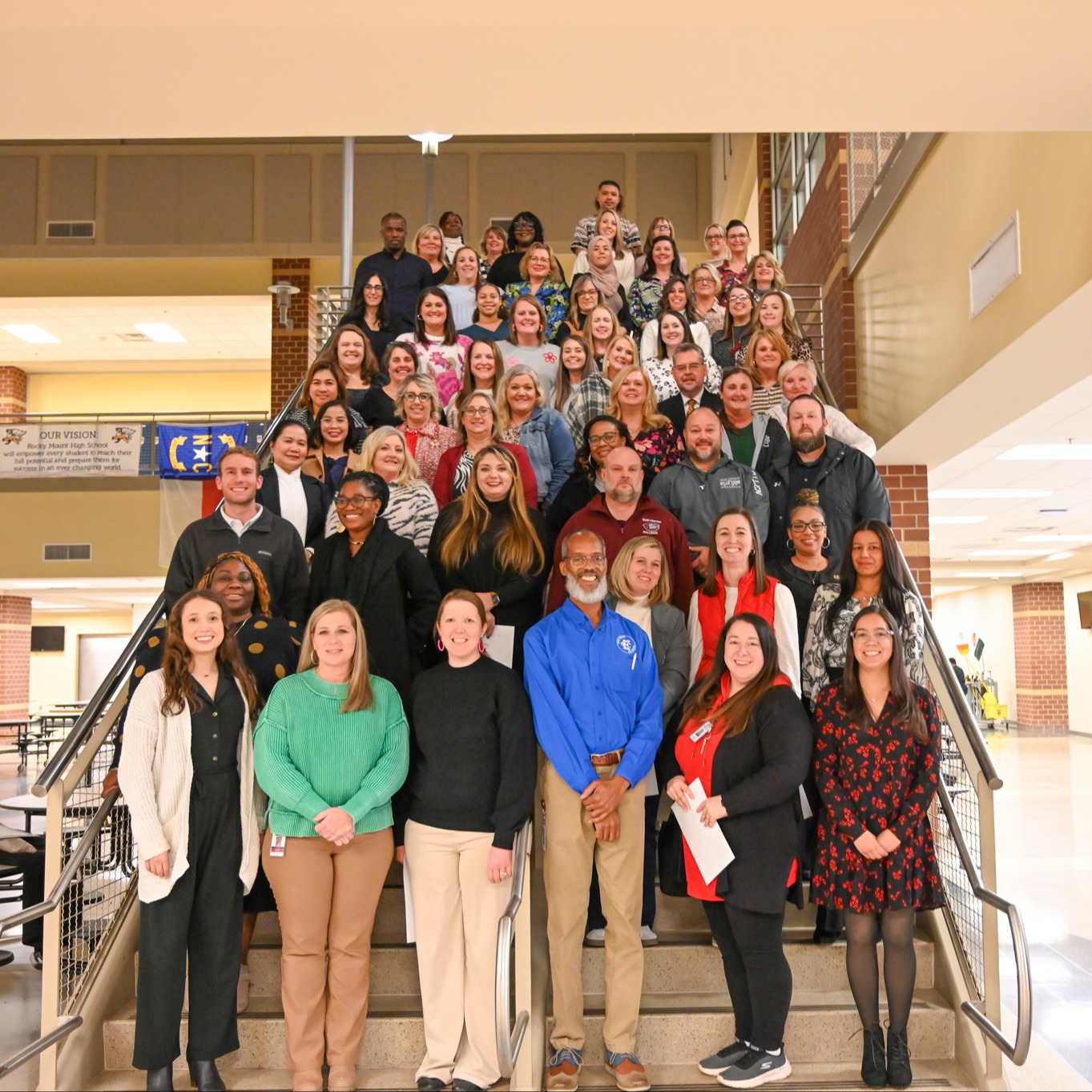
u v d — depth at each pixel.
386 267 8.59
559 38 3.77
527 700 3.95
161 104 4.27
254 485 4.96
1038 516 15.16
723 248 9.62
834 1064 3.96
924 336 7.99
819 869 3.86
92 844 4.01
